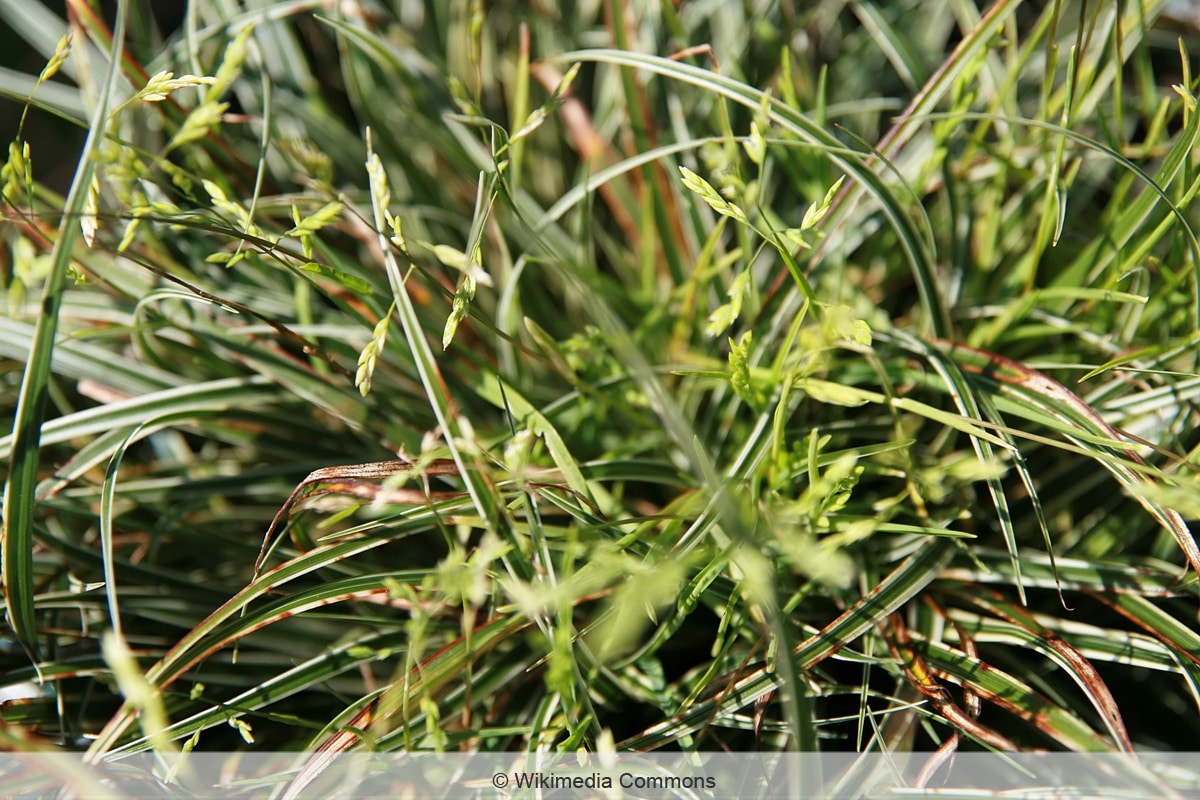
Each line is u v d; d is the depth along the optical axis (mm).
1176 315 204
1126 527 201
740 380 187
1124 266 200
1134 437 191
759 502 191
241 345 205
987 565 198
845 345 191
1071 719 187
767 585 176
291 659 201
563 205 208
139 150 192
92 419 200
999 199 211
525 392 208
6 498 185
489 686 196
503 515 181
